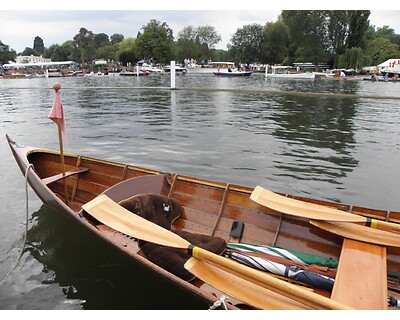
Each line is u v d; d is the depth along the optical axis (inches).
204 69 2883.9
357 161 385.7
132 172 254.2
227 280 144.4
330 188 310.3
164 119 650.8
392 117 681.6
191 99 994.7
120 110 770.8
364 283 143.2
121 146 445.4
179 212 222.4
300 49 2632.9
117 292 177.8
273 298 134.8
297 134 520.4
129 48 3592.5
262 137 498.3
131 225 176.7
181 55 3474.4
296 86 1526.8
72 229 237.0
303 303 126.9
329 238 188.5
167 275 149.1
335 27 2448.3
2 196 287.3
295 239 196.2
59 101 229.3
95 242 220.4
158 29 3260.3
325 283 160.1
